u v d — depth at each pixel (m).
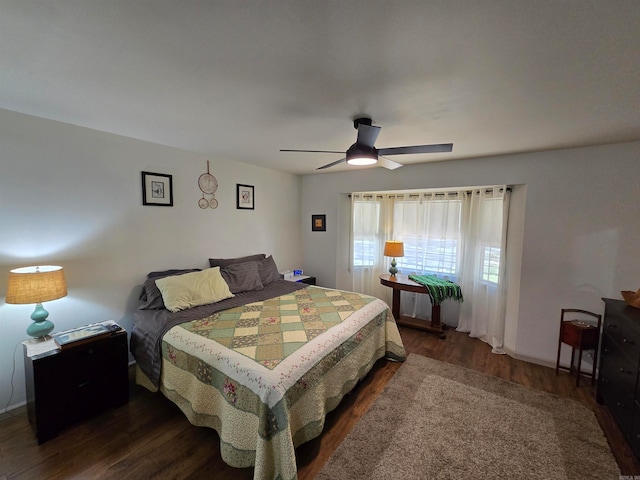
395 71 1.41
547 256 2.85
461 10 0.98
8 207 2.08
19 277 1.91
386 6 0.97
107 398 2.16
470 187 3.43
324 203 4.61
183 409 1.99
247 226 3.98
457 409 2.23
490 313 3.47
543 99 1.67
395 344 2.94
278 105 1.85
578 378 2.57
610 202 2.55
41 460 1.74
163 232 3.04
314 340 2.03
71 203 2.38
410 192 4.14
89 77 1.52
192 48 1.24
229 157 3.51
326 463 1.73
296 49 1.24
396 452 1.82
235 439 1.63
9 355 2.12
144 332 2.36
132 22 1.07
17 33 1.14
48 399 1.88
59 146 2.29
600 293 2.63
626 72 1.36
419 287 3.65
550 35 1.10
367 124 2.03
